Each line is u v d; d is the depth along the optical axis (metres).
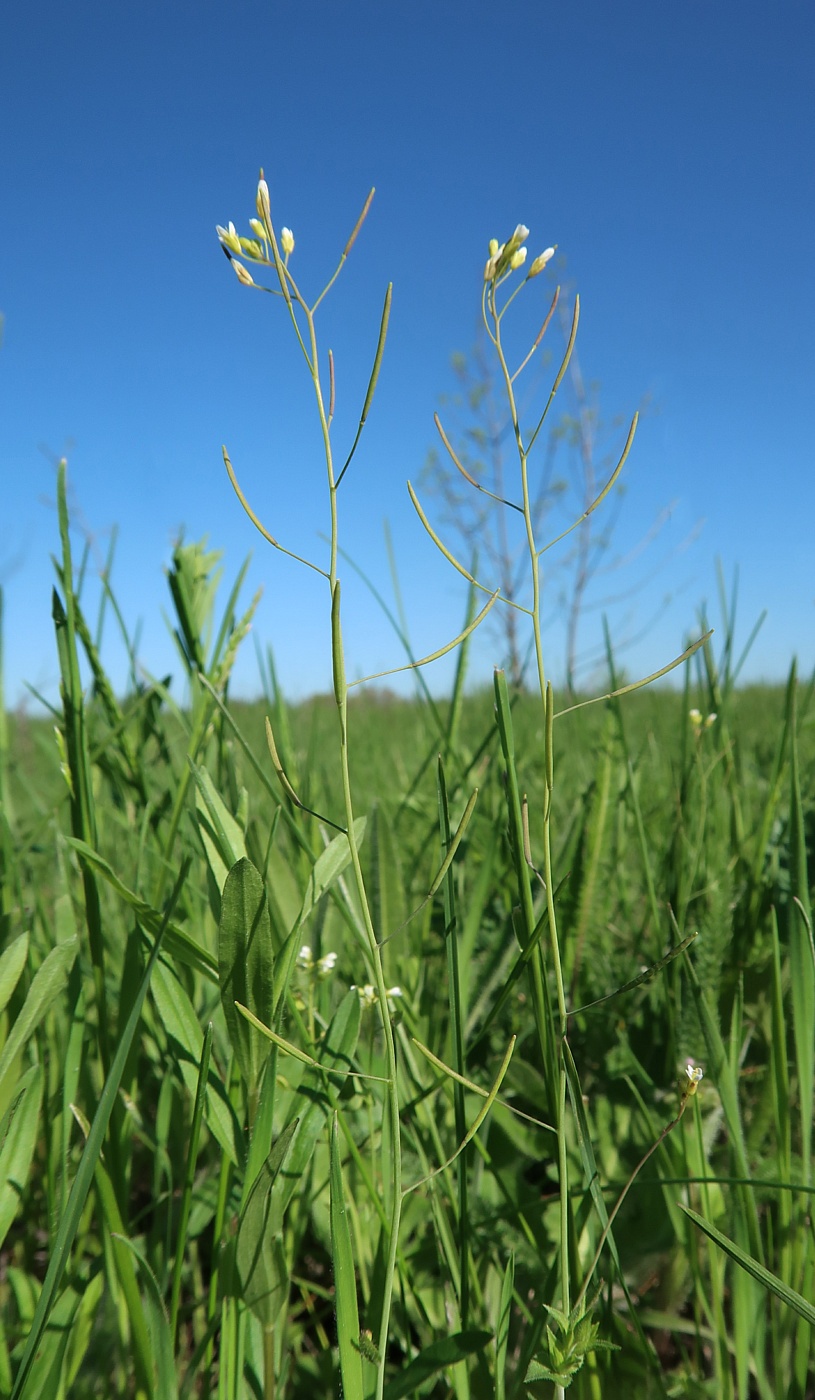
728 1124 0.14
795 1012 0.14
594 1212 0.16
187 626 0.19
